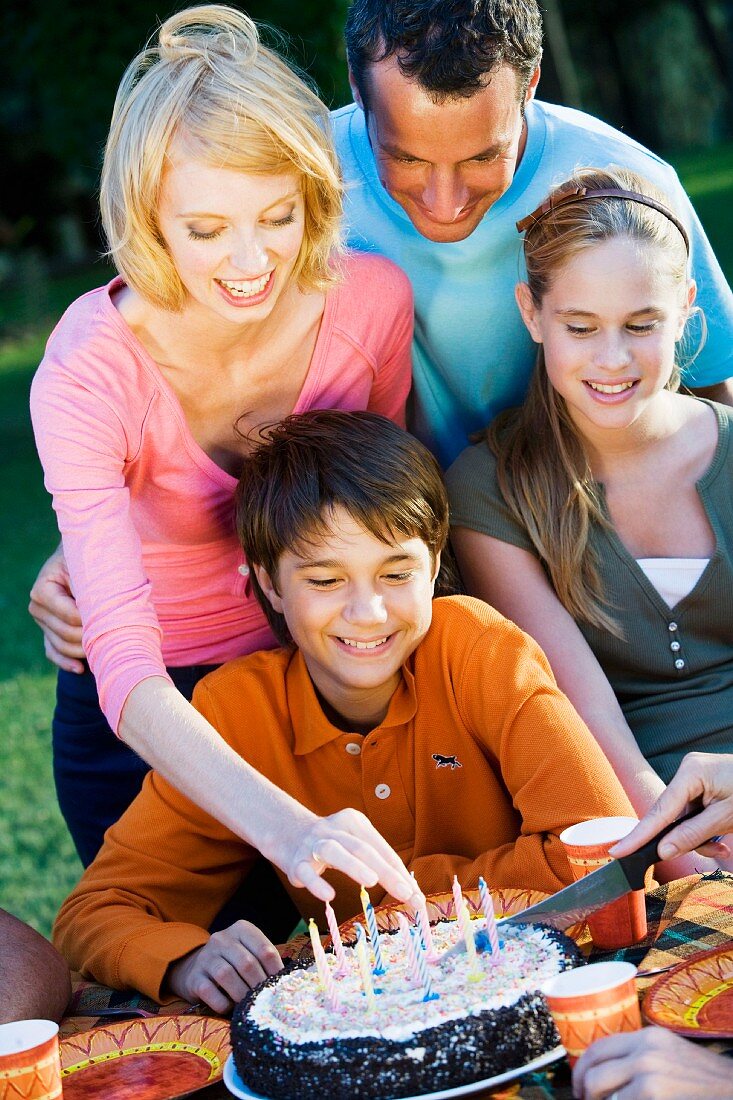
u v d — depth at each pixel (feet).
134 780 10.21
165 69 7.43
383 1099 5.09
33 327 59.26
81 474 7.86
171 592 9.30
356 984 5.80
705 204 56.49
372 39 8.07
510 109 8.18
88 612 7.48
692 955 6.01
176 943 7.03
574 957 5.68
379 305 9.05
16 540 30.14
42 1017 6.53
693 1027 5.21
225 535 9.04
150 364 8.23
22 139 71.56
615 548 9.18
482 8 7.83
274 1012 5.60
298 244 7.71
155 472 8.60
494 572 9.30
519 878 7.14
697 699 9.24
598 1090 4.71
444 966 5.83
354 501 7.41
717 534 9.21
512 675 7.64
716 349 10.13
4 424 42.65
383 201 9.59
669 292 8.60
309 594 7.61
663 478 9.23
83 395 8.00
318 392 8.91
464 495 9.42
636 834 6.14
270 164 7.30
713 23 100.01
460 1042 5.15
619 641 9.21
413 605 7.57
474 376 10.11
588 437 9.19
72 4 34.09
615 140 9.75
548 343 8.83
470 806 7.98
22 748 18.99
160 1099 5.59
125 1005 6.96
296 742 7.95
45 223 78.79
